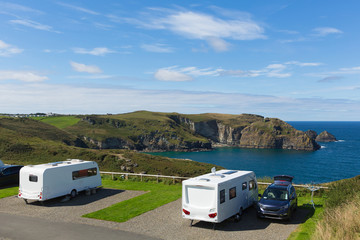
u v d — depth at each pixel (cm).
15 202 1928
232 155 16112
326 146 19525
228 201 1464
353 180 1756
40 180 1802
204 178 1487
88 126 19475
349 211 1270
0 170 2483
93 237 1266
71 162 2120
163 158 7169
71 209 1750
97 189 2352
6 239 1238
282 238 1248
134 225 1447
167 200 1969
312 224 1427
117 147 18400
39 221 1506
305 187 2169
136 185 2530
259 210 1520
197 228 1411
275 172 9950
